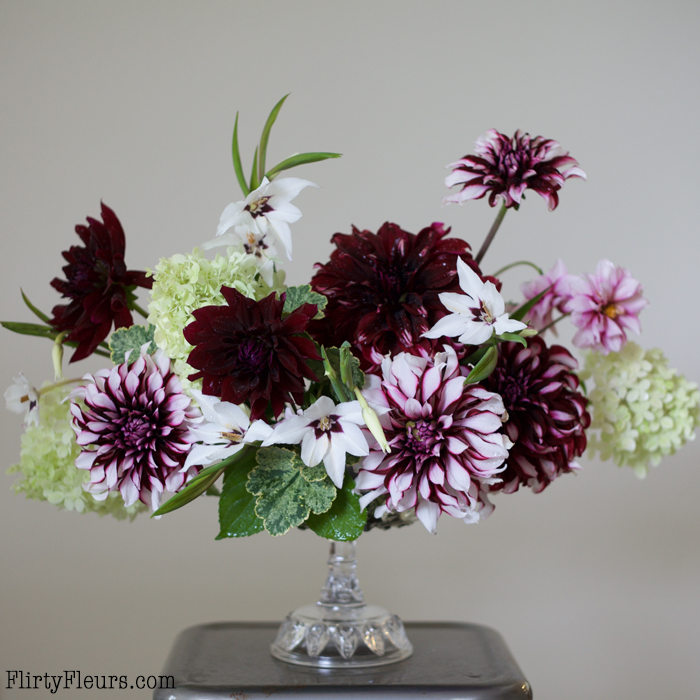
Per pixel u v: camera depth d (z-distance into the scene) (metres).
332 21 1.54
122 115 1.52
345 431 0.67
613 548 1.53
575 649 1.53
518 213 1.53
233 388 0.64
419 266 0.73
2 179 1.50
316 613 0.91
